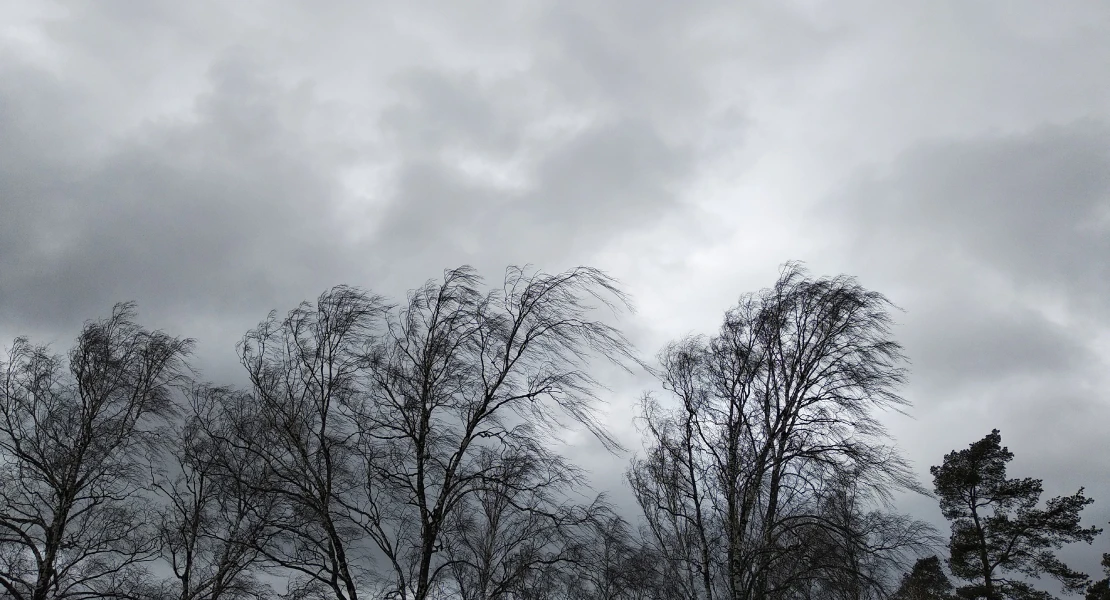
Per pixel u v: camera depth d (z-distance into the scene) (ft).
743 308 74.84
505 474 55.72
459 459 57.31
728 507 67.97
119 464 79.46
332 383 61.05
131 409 81.46
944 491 142.20
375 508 57.77
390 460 58.18
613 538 58.80
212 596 62.44
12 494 76.13
